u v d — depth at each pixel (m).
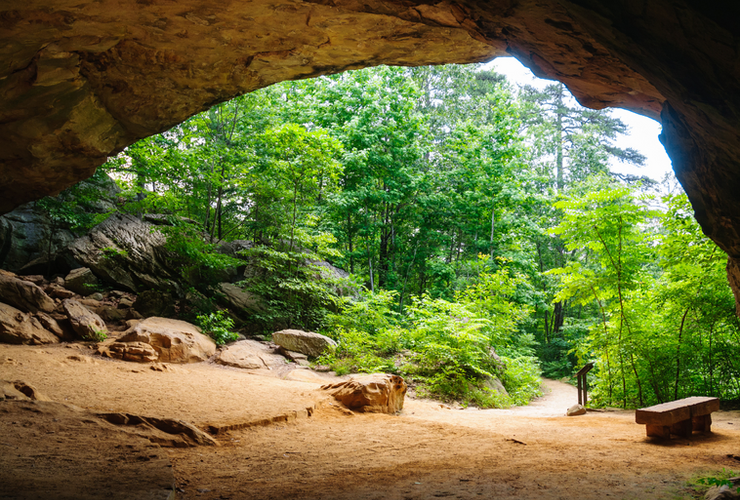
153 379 8.86
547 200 23.45
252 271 16.30
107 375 8.65
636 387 10.80
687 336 10.06
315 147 16.20
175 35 6.34
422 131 22.33
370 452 5.74
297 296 15.77
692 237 9.80
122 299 13.66
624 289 10.95
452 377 13.18
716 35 3.13
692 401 6.81
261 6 5.80
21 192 7.98
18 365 8.32
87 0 5.44
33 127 6.84
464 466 5.01
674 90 3.99
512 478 4.46
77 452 4.38
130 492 3.32
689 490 3.97
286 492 4.04
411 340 14.66
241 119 17.42
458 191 23.95
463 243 26.66
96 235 14.42
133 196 16.64
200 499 3.84
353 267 22.94
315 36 6.47
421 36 6.50
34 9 5.32
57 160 7.55
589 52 5.27
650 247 10.72
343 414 8.09
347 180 21.55
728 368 9.84
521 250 23.33
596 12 3.75
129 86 7.09
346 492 4.03
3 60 5.81
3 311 10.47
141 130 7.95
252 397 8.23
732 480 3.80
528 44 5.38
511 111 23.12
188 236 14.70
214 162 15.52
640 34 3.66
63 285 13.39
